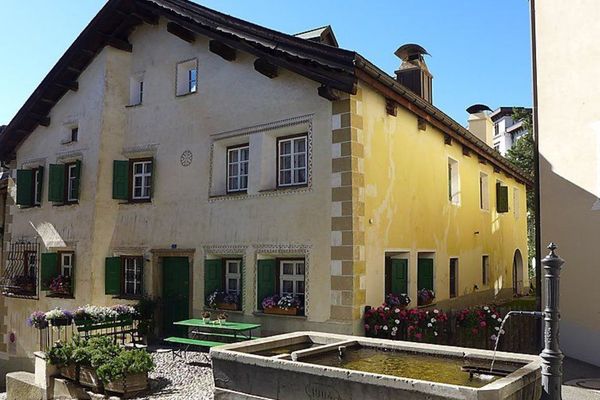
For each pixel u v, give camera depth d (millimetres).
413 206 11195
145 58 12891
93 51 13328
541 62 9898
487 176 16797
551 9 9828
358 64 8680
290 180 10125
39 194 14672
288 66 9539
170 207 11820
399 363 6055
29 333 14141
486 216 16406
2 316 15406
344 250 8961
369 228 9398
